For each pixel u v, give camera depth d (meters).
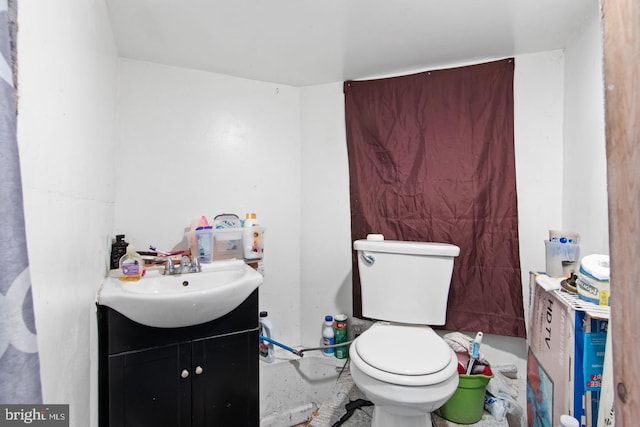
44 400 0.55
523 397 1.51
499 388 1.43
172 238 1.65
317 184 1.92
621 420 0.42
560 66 1.51
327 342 1.83
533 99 1.55
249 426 1.33
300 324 1.94
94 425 1.01
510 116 1.58
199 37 1.41
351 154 1.83
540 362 1.16
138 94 1.58
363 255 1.57
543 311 1.14
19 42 0.47
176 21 1.29
